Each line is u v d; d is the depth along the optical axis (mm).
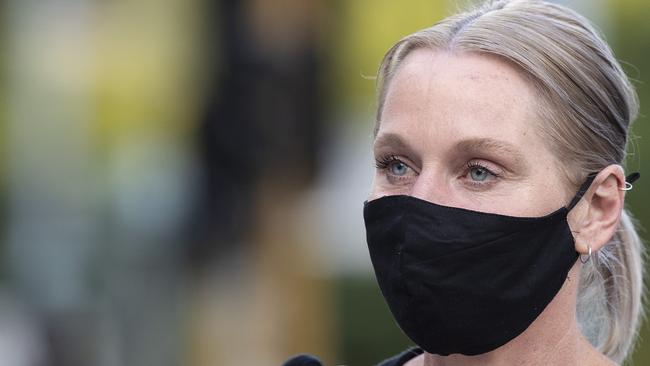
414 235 6625
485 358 6930
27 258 33469
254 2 21516
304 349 22812
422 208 6605
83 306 28953
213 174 21969
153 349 25859
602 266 7516
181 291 23812
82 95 38344
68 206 38438
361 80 32812
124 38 34188
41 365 28156
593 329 7629
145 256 27328
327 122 22219
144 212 33094
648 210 23594
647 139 24203
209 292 22531
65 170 39406
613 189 6855
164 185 34031
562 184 6664
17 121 39500
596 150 6746
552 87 6555
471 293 6633
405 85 6680
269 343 22531
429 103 6582
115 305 27062
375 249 6906
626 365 8016
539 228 6598
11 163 39375
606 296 7551
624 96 6945
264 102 21625
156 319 25719
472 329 6719
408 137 6637
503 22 6641
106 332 27594
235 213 22031
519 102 6520
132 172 38719
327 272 24234
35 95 38719
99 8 33844
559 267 6691
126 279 27141
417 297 6703
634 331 7586
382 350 28047
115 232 30781
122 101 37688
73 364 28062
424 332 6828
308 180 22109
